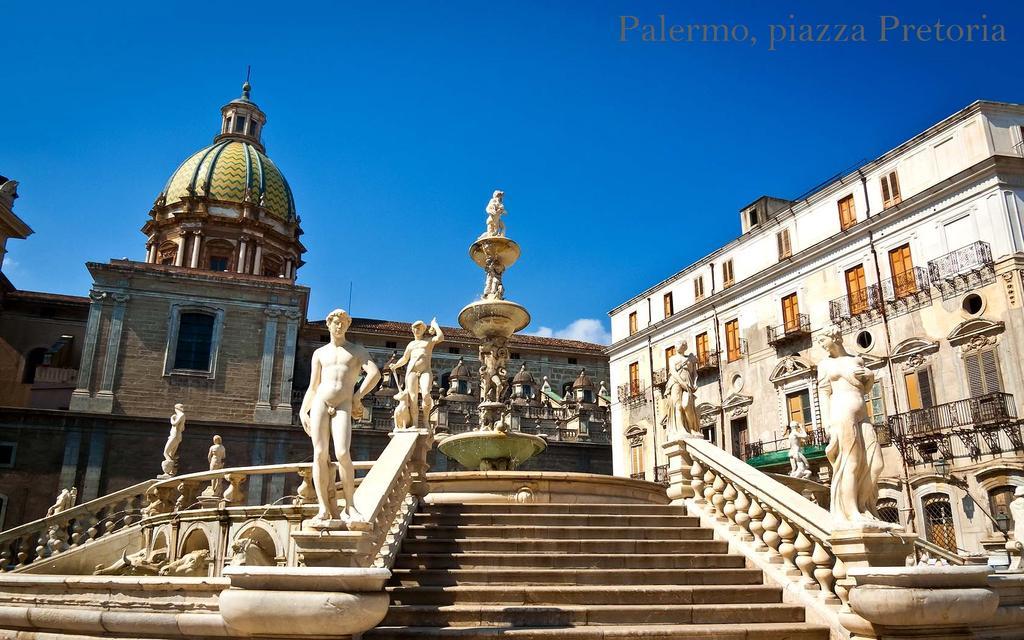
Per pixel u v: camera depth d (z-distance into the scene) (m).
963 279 30.06
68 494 23.62
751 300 40.00
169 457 20.14
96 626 7.79
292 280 45.81
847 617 8.03
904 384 31.84
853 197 35.69
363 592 6.73
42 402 42.47
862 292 34.00
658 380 44.28
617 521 12.15
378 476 10.23
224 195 55.03
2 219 35.59
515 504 12.93
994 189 29.47
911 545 8.56
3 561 15.74
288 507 13.51
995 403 27.89
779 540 10.45
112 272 42.91
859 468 8.92
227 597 6.69
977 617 7.47
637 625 8.61
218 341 43.69
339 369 8.62
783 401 37.16
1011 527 27.08
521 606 8.87
